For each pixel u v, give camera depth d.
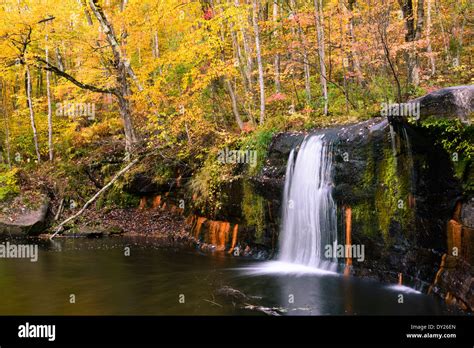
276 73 12.95
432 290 5.79
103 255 9.50
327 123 9.53
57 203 13.55
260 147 9.70
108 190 13.59
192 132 12.31
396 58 11.66
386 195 6.84
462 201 5.53
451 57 14.70
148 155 12.62
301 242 8.39
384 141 6.95
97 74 13.29
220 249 10.04
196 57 11.49
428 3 14.15
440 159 5.71
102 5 12.37
